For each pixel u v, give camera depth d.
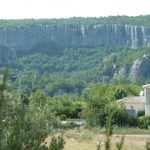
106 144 9.49
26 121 16.95
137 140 64.94
